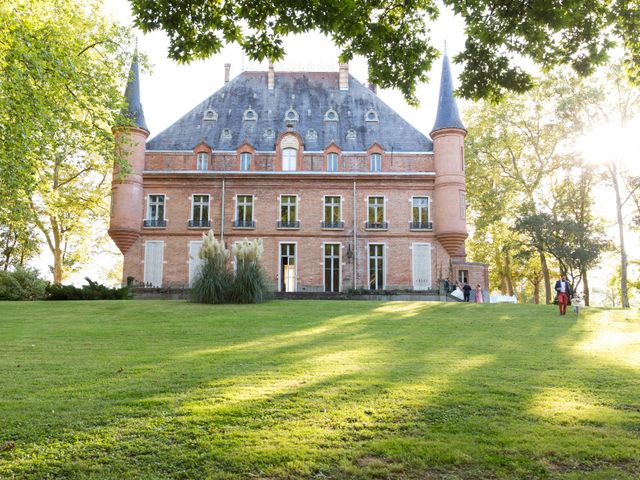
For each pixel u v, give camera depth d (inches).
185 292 1223.5
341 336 584.1
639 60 387.5
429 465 209.8
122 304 941.8
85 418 257.8
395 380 340.2
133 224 1520.7
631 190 1628.9
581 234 1537.9
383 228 1569.9
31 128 749.3
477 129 1844.2
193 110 1685.5
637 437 237.1
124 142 1055.6
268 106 1708.9
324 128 1658.5
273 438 232.1
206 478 197.8
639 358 447.2
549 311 895.7
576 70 382.9
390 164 1598.2
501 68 381.4
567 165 1721.2
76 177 1558.8
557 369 390.0
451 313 845.2
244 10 320.5
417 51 383.2
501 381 342.3
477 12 360.2
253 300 964.6
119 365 395.9
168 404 279.6
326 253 1578.5
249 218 1584.6
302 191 1594.5
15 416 260.1
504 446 225.9
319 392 304.3
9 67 708.0
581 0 338.0
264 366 392.5
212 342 534.6
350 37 345.1
